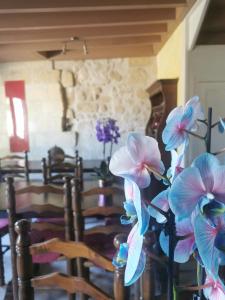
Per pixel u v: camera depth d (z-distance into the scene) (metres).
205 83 2.66
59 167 3.14
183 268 1.47
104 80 4.22
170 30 3.00
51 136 4.31
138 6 2.23
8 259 2.67
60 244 0.92
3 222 2.36
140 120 4.27
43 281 0.91
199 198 0.50
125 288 0.80
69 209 1.74
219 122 0.67
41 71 4.21
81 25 2.67
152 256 0.66
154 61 4.17
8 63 4.20
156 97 3.59
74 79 4.22
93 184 2.68
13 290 1.76
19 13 2.61
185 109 0.66
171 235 0.60
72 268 1.67
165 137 0.67
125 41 3.44
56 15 2.62
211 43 2.61
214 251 0.48
